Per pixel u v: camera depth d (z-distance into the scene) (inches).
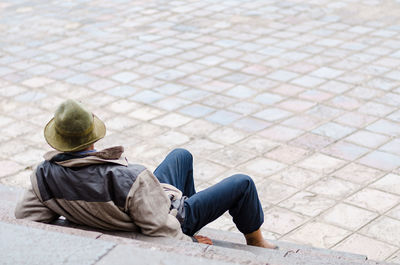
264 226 305.3
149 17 705.6
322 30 628.1
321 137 402.9
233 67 538.3
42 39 642.2
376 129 412.2
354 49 569.3
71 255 138.9
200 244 173.2
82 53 593.3
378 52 559.5
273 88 489.1
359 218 308.8
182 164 222.4
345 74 511.5
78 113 164.6
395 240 289.9
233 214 209.2
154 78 521.3
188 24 671.8
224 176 359.3
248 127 422.9
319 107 450.3
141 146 402.9
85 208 168.6
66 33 659.4
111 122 440.5
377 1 721.0
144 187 169.0
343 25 641.6
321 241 290.8
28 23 703.7
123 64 558.6
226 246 205.5
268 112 445.7
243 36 620.7
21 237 146.7
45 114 460.8
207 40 613.9
